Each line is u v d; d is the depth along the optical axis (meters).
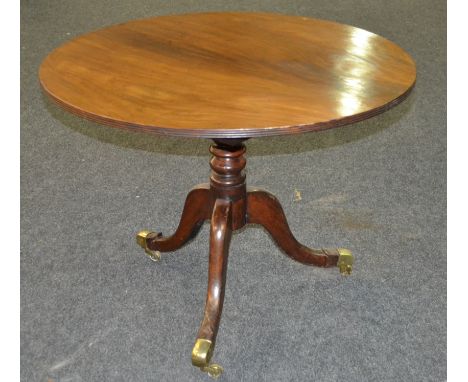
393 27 3.13
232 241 1.58
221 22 1.31
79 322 1.30
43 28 3.14
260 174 1.91
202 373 1.17
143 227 1.64
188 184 1.86
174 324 1.30
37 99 2.41
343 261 1.40
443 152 2.03
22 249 1.54
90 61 1.06
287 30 1.25
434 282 1.42
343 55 1.10
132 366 1.19
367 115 0.86
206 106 0.87
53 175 1.91
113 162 1.99
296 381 1.15
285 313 1.33
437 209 1.71
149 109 0.86
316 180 1.88
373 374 1.17
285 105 0.87
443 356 1.21
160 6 3.47
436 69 2.64
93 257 1.52
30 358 1.21
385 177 1.89
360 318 1.31
